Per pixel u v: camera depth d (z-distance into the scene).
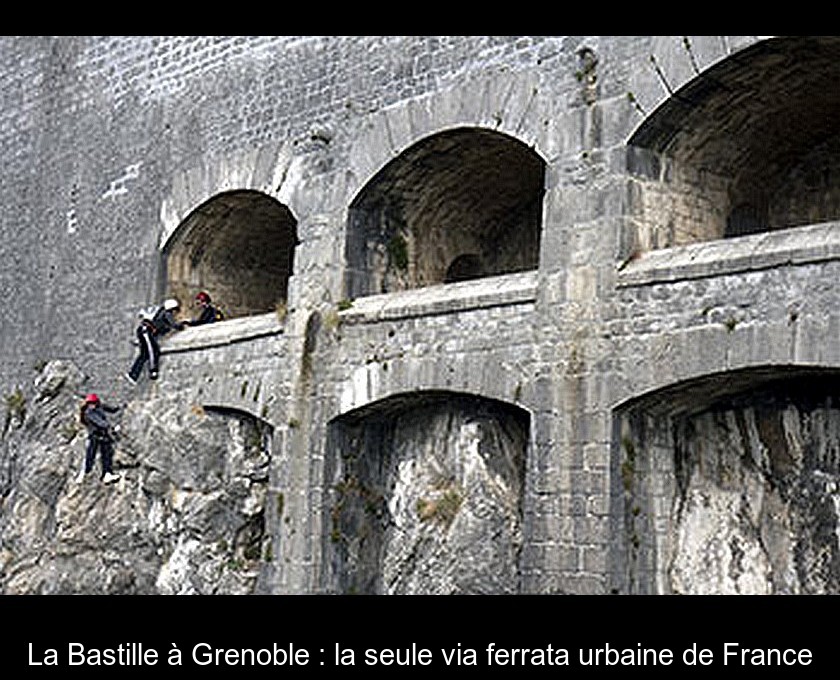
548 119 14.57
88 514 19.52
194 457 18.27
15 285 22.89
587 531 13.23
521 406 14.14
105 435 19.47
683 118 13.80
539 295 14.20
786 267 12.20
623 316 13.40
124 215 20.67
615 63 14.07
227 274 20.53
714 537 13.59
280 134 18.06
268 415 17.31
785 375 12.66
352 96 17.08
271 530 16.80
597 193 13.93
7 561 20.56
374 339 16.09
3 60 24.28
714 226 14.55
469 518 14.76
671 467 13.84
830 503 12.93
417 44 16.31
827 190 14.94
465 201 17.48
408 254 17.42
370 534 16.44
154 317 19.27
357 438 16.61
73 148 22.11
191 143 19.56
